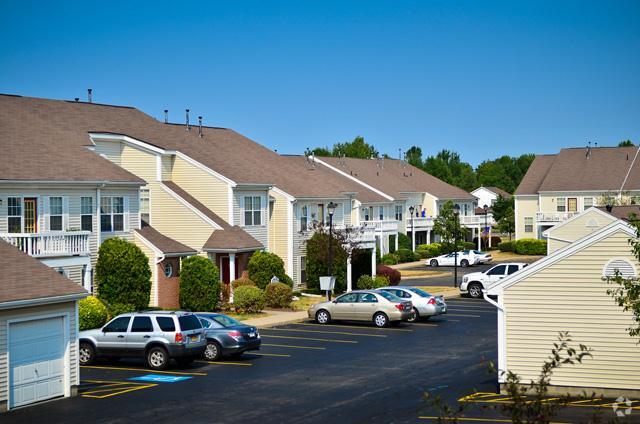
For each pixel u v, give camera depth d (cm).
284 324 3759
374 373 2512
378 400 2112
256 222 4797
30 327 2147
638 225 1938
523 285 2198
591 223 5000
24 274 2245
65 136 4003
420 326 3678
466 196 9425
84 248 3491
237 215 4622
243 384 2366
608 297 2128
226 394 2223
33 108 4216
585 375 2138
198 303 3938
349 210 5966
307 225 5259
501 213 10106
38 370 2161
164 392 2266
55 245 3369
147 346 2644
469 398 2112
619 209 5116
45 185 3503
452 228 7919
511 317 2208
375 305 3647
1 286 2125
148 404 2109
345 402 2095
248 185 4659
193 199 4606
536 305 2188
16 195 3412
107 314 3325
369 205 7356
